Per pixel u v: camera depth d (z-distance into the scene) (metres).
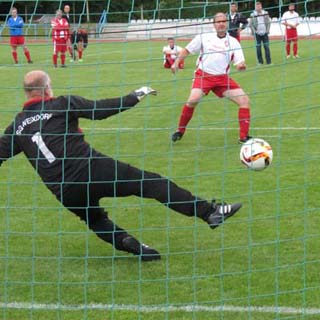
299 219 13.05
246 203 14.20
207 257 11.28
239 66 19.36
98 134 19.72
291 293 9.82
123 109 10.56
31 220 13.46
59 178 10.50
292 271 10.60
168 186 10.70
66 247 11.94
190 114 20.03
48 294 10.02
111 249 11.79
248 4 19.58
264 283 10.20
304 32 33.53
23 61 43.88
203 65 19.34
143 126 23.27
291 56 44.97
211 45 19.39
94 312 9.40
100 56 48.47
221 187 15.49
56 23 12.95
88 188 10.51
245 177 16.23
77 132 10.68
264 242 11.86
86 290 10.12
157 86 34.03
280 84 32.75
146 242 12.10
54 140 10.48
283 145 19.56
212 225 10.80
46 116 10.56
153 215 13.59
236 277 10.44
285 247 11.61
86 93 32.41
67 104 10.55
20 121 10.70
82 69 41.59
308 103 25.41
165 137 21.27
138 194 10.66
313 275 10.44
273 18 19.42
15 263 11.24
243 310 9.32
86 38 15.53
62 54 27.92
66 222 13.28
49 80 10.89
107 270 10.87
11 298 9.89
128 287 10.20
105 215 11.27
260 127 22.27
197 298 9.73
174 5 14.75
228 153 18.73
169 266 10.96
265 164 12.74
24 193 15.44
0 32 13.63
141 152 19.31
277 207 13.80
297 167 17.00
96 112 10.55
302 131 21.48
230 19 12.60
